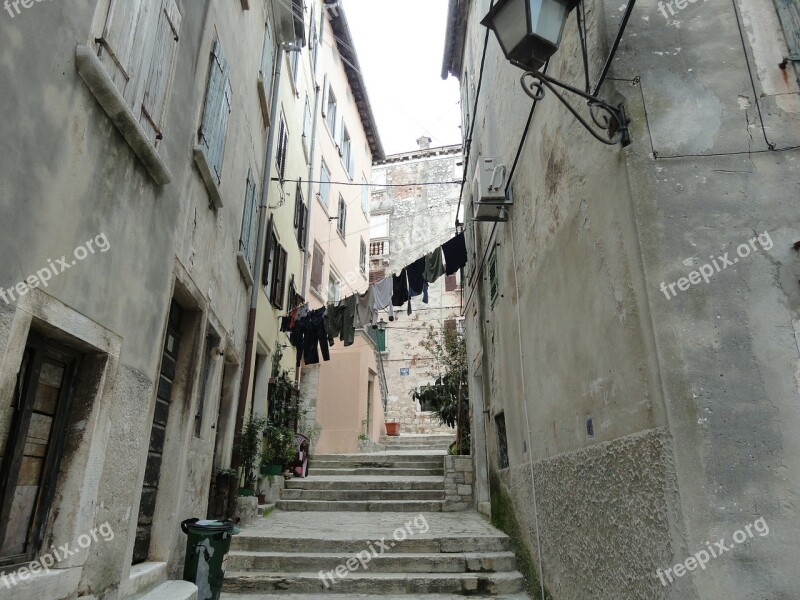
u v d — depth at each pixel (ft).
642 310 9.49
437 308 68.74
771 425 8.52
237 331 23.67
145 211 12.09
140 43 11.46
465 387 37.37
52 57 8.45
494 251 23.65
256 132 25.72
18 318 7.77
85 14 9.39
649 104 10.34
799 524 8.10
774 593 7.83
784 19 10.89
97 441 10.23
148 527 14.66
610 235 10.83
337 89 55.57
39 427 9.53
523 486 18.44
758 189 9.77
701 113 10.27
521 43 9.82
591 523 11.84
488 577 18.10
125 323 11.29
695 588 7.98
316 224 47.57
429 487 31.12
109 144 10.32
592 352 11.80
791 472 8.31
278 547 20.12
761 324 9.04
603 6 11.14
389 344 68.13
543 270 15.62
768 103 10.29
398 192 78.33
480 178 20.89
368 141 70.13
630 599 9.95
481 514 27.12
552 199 14.74
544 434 15.65
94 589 10.30
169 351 15.75
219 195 17.78
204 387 19.10
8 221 7.52
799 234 9.48
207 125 16.44
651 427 9.22
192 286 15.94
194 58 15.06
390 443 53.36
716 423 8.55
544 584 15.69
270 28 27.99
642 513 9.47
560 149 14.01
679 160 9.98
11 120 7.52
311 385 46.42
